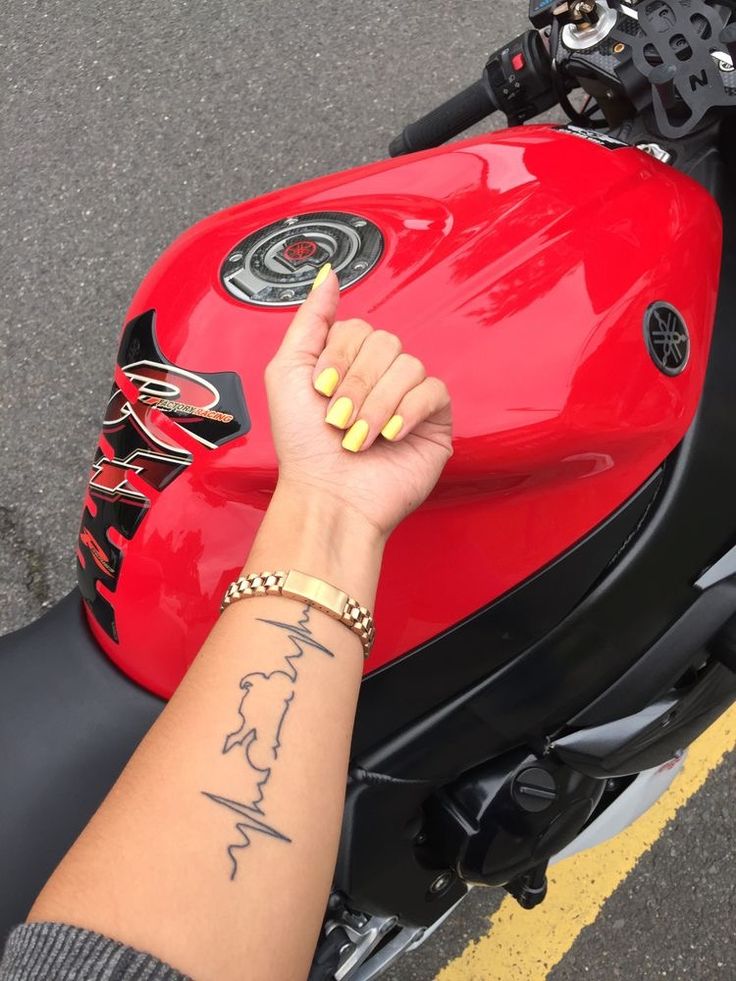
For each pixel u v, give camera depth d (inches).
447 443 30.0
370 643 27.0
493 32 103.8
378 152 99.5
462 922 72.5
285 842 23.1
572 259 40.9
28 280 98.4
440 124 57.9
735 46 44.7
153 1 114.1
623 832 73.5
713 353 45.4
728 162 52.4
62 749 45.1
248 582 26.5
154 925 21.1
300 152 100.7
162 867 21.9
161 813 22.7
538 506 40.0
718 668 48.1
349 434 27.6
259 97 104.7
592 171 44.9
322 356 28.2
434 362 38.4
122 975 20.0
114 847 22.2
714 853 71.9
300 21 108.7
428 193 45.5
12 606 84.7
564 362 38.7
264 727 24.2
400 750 43.6
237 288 41.6
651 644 45.9
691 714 48.6
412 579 39.9
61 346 94.7
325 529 27.3
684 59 46.6
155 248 98.4
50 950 20.5
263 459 37.8
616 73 48.9
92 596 45.1
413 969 71.9
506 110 56.9
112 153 104.3
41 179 104.3
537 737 46.8
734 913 70.1
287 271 41.9
